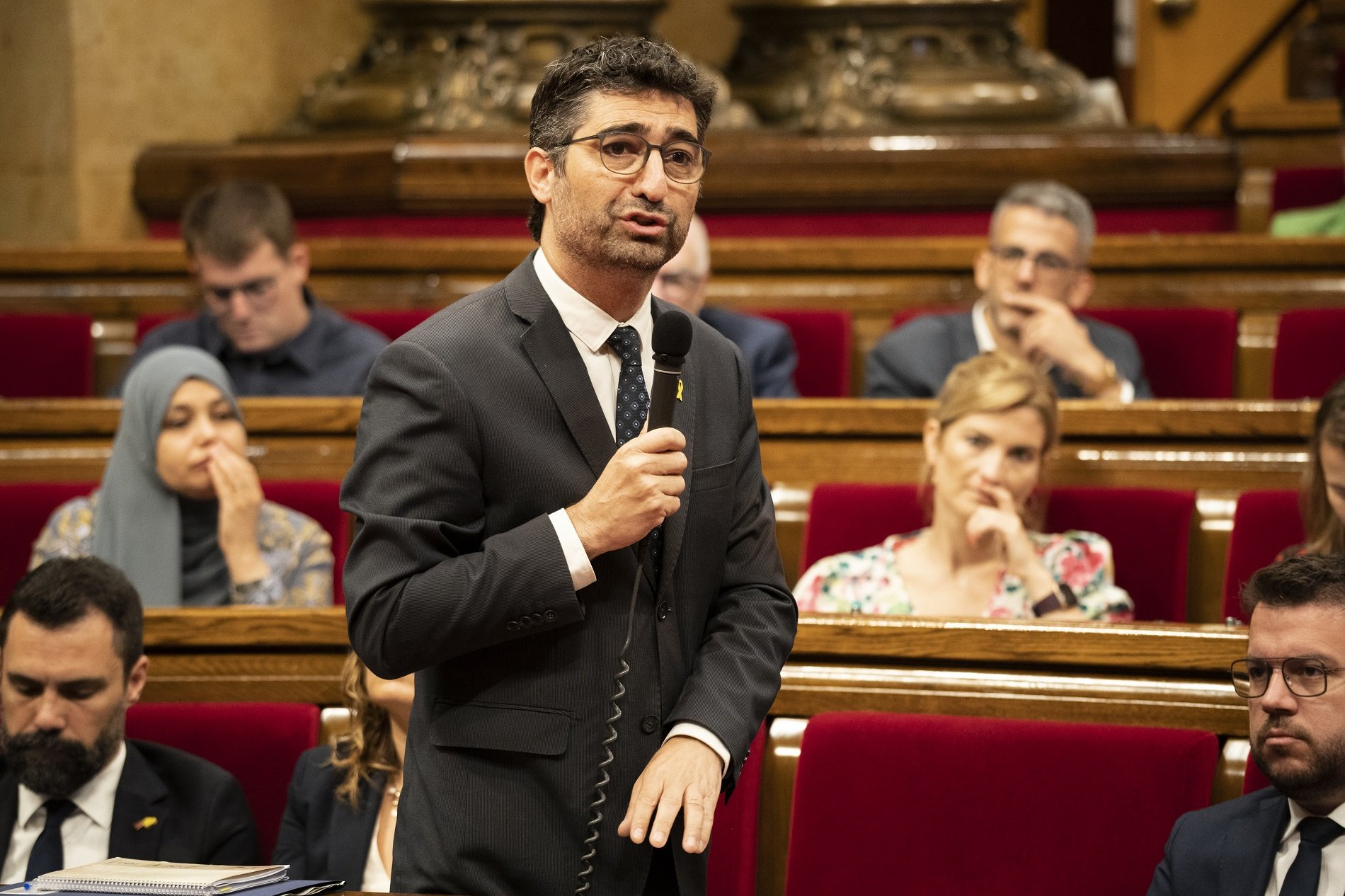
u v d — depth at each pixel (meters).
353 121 10.89
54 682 3.96
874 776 3.80
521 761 2.86
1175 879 3.42
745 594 3.09
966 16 10.97
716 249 8.41
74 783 3.99
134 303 8.84
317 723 4.35
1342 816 3.29
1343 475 4.52
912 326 6.95
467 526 2.85
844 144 9.98
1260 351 7.49
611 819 2.86
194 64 11.04
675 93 2.85
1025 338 6.54
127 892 2.80
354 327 7.46
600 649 2.87
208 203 7.12
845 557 5.27
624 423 2.95
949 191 9.90
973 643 4.02
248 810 4.13
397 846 2.96
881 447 5.95
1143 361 7.22
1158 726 3.86
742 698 2.89
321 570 5.74
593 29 11.04
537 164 2.97
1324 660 3.31
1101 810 3.67
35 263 8.90
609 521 2.71
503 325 2.93
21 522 6.04
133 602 4.13
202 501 5.80
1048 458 5.24
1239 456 5.66
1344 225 8.59
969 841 3.72
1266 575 3.46
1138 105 13.77
